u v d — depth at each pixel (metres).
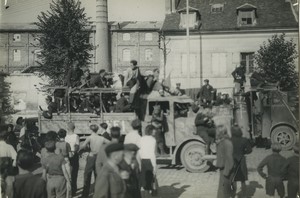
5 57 57.53
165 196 9.90
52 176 8.40
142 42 53.16
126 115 13.74
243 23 24.97
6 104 30.86
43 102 30.95
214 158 12.02
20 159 6.55
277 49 17.94
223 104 14.14
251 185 11.35
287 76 17.67
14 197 6.50
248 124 14.91
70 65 22.16
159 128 12.71
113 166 6.21
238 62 24.64
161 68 26.03
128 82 13.74
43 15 23.73
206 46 25.81
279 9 24.66
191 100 13.17
